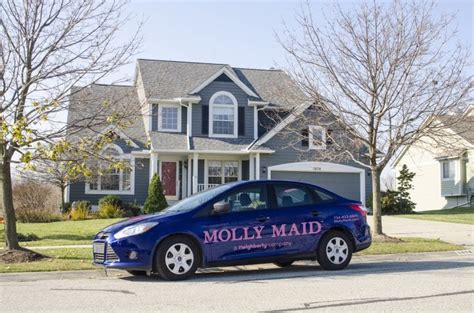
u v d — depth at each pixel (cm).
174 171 2834
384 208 2716
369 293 795
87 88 1325
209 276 1004
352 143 1655
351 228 1067
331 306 706
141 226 935
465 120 1561
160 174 2812
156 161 2678
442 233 1825
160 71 2984
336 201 1080
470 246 1473
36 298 787
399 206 2730
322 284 883
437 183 3672
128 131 2827
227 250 966
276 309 693
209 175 2822
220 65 3131
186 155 2786
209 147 2705
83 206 2519
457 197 3441
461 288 832
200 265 953
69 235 1772
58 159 1155
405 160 4012
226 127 2831
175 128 2819
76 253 1290
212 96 2825
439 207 3638
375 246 1394
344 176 2781
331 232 1054
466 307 697
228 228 970
